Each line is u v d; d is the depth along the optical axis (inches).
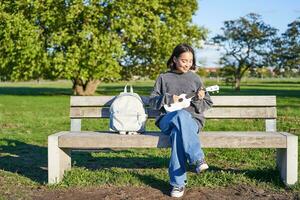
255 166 272.2
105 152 320.5
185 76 230.1
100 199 205.3
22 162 291.3
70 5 1264.8
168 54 1378.0
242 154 310.5
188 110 222.5
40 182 233.9
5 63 1307.8
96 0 1268.5
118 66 1293.1
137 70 1509.6
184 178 209.0
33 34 1262.3
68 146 221.5
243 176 237.3
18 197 207.9
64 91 1834.4
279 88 2294.5
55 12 1268.5
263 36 2287.2
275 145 214.5
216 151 323.9
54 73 1290.6
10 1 1304.1
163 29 1368.1
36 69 1283.2
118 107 228.2
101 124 515.5
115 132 233.8
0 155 315.9
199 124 221.5
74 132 237.8
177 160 206.5
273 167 256.2
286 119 545.6
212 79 3063.5
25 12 1304.1
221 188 221.6
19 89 2112.5
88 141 219.0
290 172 217.5
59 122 543.2
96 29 1273.4
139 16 1354.6
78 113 253.0
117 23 1285.7
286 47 2357.3
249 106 248.7
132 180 230.1
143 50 1441.9
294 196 208.1
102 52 1258.0
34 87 2496.3
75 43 1289.4
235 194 212.5
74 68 1254.9
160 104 220.5
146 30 1336.1
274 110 247.6
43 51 1274.6
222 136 214.2
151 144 215.2
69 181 227.3
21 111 739.4
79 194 212.5
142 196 209.2
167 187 221.9
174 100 219.9
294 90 1987.0
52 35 1269.7
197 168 200.5
